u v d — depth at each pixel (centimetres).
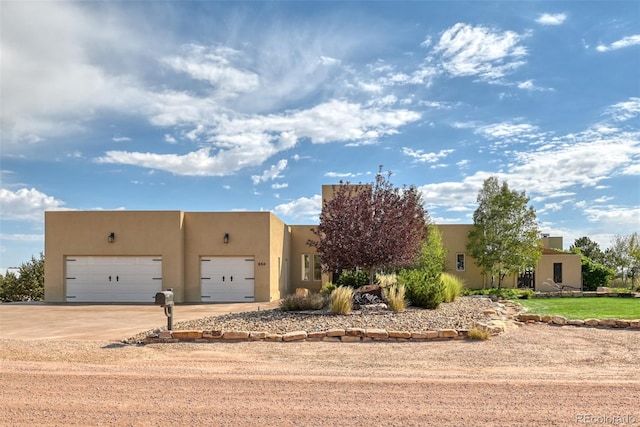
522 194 2988
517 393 653
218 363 864
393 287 1548
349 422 548
